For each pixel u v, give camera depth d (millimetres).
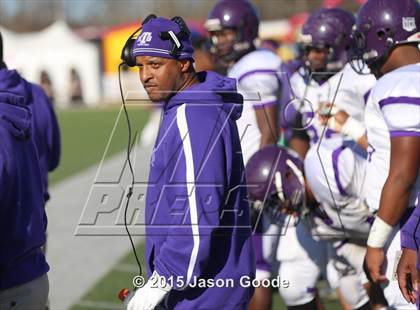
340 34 15867
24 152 10789
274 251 15766
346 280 15250
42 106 16172
